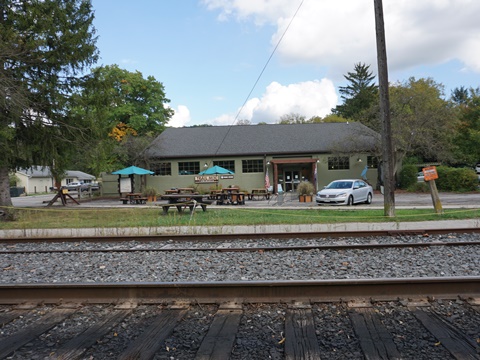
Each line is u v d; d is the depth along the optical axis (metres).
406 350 3.77
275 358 3.67
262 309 4.93
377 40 14.80
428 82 43.91
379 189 35.66
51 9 18.95
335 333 4.20
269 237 10.83
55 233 12.98
